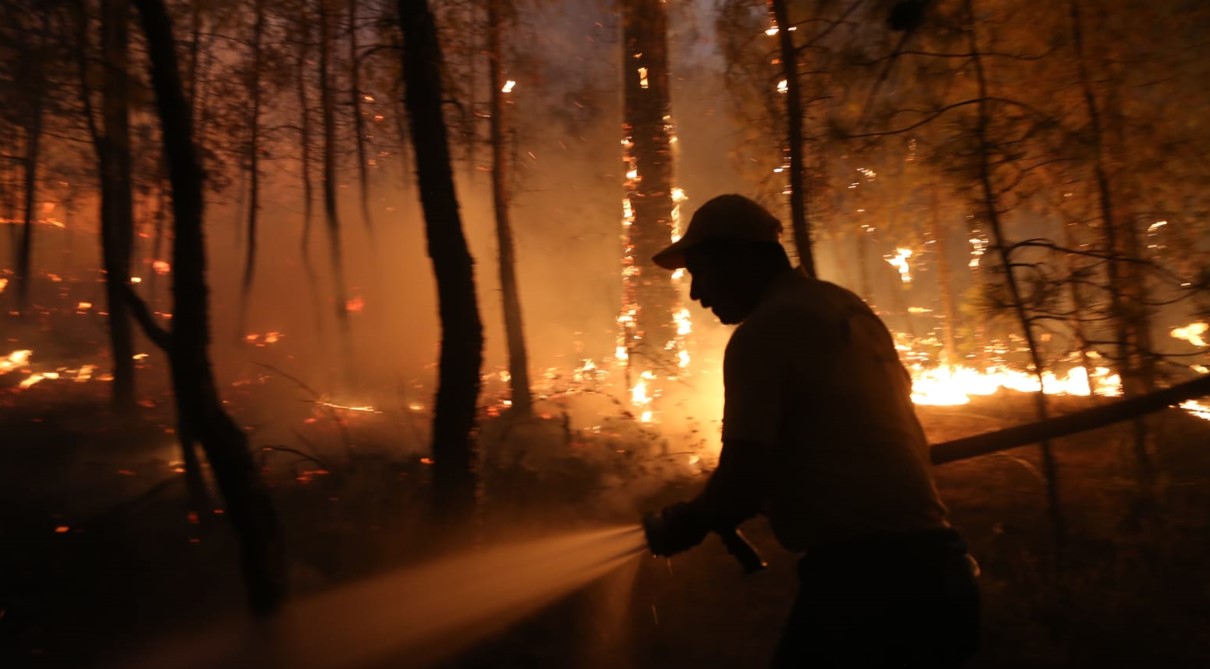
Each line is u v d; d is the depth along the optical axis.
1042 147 5.75
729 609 4.77
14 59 6.88
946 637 2.45
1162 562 5.13
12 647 4.30
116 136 5.92
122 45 5.81
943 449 2.85
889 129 5.73
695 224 2.82
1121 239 6.16
